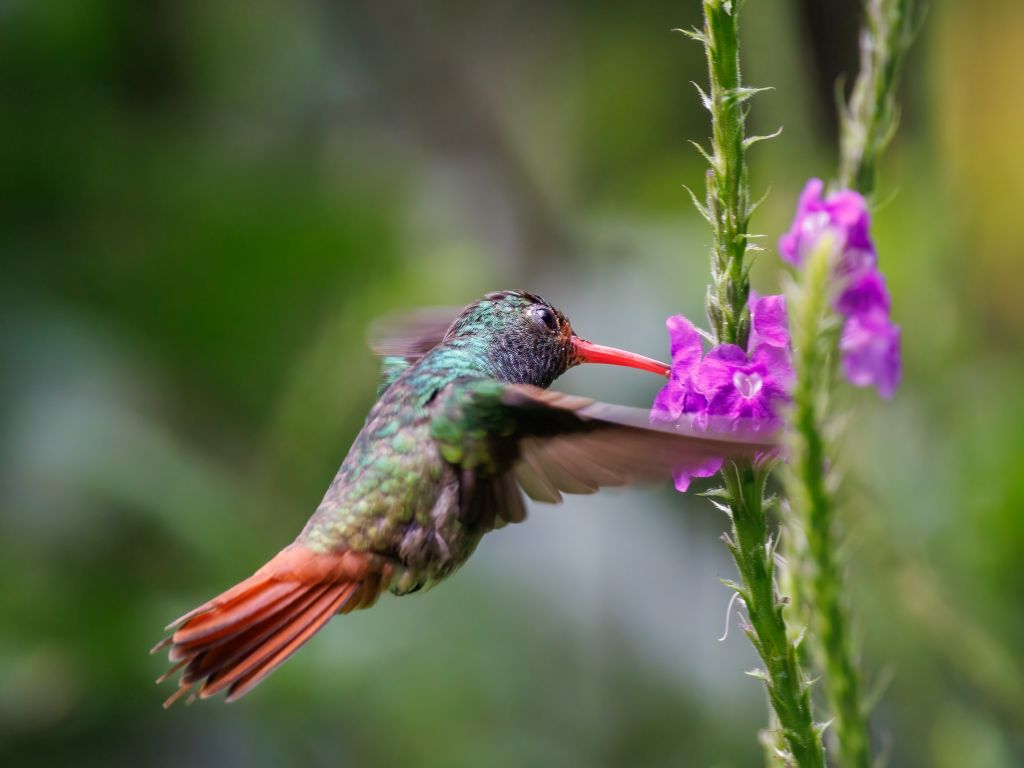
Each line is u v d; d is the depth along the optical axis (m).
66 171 11.03
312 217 11.41
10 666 9.27
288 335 11.30
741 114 4.79
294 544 5.94
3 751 9.05
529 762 9.95
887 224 9.54
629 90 13.95
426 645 10.19
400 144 12.75
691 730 10.15
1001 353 11.86
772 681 4.85
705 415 4.82
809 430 4.56
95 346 10.52
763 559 4.84
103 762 9.20
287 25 12.31
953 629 8.17
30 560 9.81
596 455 4.89
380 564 5.93
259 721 9.55
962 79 12.26
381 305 10.66
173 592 9.87
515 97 13.60
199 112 11.86
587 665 10.33
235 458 11.01
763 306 4.87
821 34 10.16
